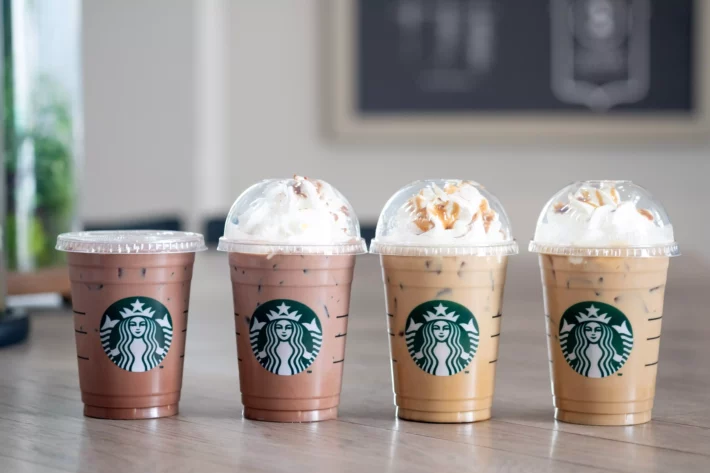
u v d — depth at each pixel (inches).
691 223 142.0
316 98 147.6
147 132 145.0
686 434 34.0
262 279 35.3
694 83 140.4
